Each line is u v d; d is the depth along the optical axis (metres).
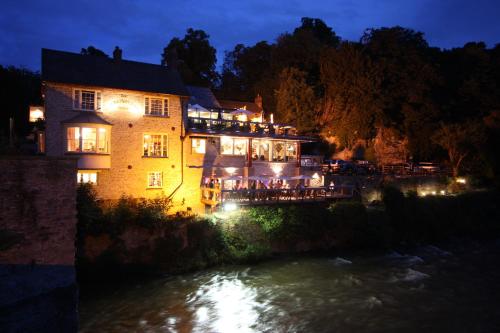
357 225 30.30
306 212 28.91
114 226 22.72
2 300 10.91
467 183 45.91
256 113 40.75
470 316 17.75
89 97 26.61
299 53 53.09
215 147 31.61
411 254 28.97
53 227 13.19
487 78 55.31
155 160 28.70
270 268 24.38
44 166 13.09
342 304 18.98
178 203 29.50
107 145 26.75
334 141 51.94
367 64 48.91
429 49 62.50
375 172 44.81
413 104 52.28
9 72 44.06
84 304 18.59
